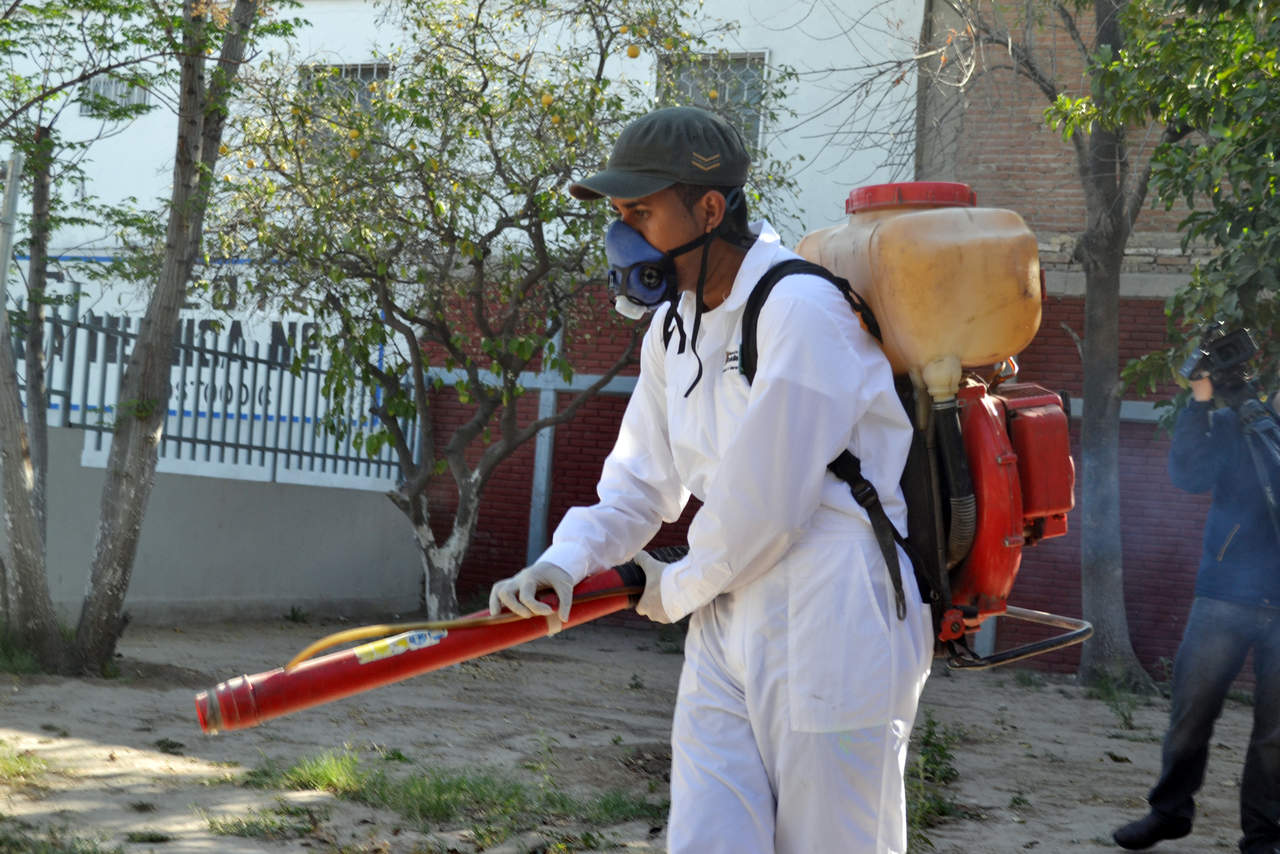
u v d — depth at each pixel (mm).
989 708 10016
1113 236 12062
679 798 2086
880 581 2018
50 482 10789
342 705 7863
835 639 1985
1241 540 4570
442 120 11148
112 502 8633
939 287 2053
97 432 10766
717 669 2119
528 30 13039
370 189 11109
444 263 11703
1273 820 4590
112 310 14578
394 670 2047
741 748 2053
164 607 12039
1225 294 9125
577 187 2139
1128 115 10086
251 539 13258
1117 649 11961
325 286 11562
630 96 12289
